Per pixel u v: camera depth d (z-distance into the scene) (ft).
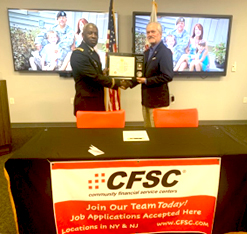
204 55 12.23
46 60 11.76
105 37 11.69
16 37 11.35
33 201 3.41
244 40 12.51
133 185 3.41
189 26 11.78
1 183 7.05
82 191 3.37
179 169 3.41
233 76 12.98
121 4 11.57
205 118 13.44
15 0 11.15
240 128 12.84
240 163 3.47
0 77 11.98
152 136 4.30
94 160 3.29
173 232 3.70
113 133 4.49
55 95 12.47
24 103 12.44
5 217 5.51
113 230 3.61
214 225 3.68
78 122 5.46
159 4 11.68
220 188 3.53
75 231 3.53
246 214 3.67
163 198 3.49
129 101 12.80
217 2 11.86
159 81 7.27
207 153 3.47
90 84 7.40
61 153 3.47
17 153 3.47
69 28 11.49
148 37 7.41
